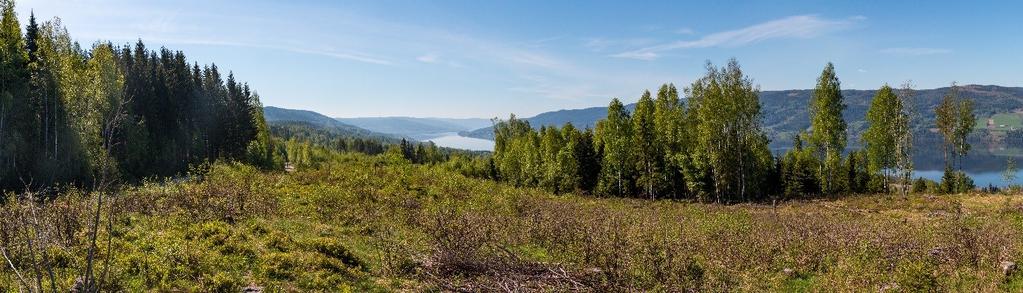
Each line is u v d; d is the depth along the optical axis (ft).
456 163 273.95
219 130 258.37
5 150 127.03
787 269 46.47
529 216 72.33
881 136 171.73
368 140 543.39
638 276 43.39
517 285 39.40
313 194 83.20
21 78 141.08
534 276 42.32
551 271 42.70
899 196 146.41
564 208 93.40
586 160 192.03
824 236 58.13
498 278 41.45
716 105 155.33
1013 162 199.11
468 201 92.68
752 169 166.40
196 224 51.26
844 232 60.13
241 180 93.40
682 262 46.19
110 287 31.71
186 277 35.70
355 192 89.61
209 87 270.46
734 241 56.24
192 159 230.48
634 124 174.70
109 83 164.45
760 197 171.01
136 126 188.75
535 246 57.21
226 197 67.92
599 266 46.09
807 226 67.82
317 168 161.07
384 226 63.00
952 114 181.16
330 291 37.22
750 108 158.51
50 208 44.24
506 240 58.13
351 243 53.31
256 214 65.31
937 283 39.19
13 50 141.59
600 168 191.42
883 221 81.00
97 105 155.74
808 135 178.40
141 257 37.01
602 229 58.18
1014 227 68.54
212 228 48.44
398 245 50.16
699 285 41.16
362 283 39.86
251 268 39.40
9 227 34.94
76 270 33.42
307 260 41.57
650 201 150.00
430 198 95.50
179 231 47.62
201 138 247.29
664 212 100.94
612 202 136.05
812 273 46.50
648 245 49.55
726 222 77.20
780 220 81.20
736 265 47.93
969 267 44.80
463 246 47.39
